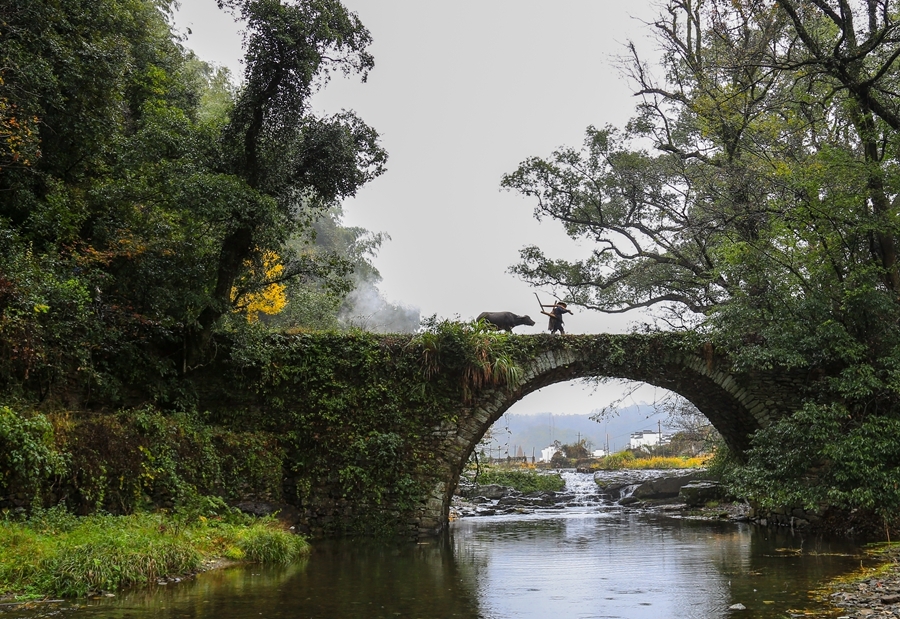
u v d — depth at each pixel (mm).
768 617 6738
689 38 19547
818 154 14531
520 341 16406
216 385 15266
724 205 17703
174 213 14352
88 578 7758
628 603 7625
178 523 10805
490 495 27953
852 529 14805
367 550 12820
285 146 14430
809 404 14281
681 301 21297
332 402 15453
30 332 10344
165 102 16438
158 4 21688
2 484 8992
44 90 12375
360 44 13969
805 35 13469
